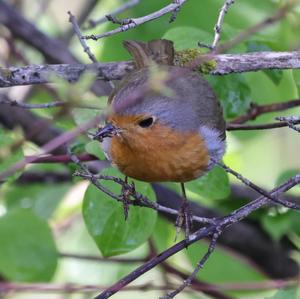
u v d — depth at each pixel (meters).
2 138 10.02
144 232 10.49
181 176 10.54
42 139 12.59
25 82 10.46
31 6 16.14
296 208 8.89
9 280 11.70
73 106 7.14
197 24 13.49
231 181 14.59
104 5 15.07
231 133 13.94
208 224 10.42
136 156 10.28
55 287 11.09
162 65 10.64
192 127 10.40
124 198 9.88
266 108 11.63
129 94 9.77
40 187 14.15
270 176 15.12
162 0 13.73
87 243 14.14
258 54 10.45
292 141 15.12
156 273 14.54
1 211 14.18
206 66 10.55
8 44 14.01
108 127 10.10
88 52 10.64
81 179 11.16
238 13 13.31
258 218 13.83
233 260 13.62
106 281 13.92
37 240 11.61
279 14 8.41
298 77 11.09
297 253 14.38
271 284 11.51
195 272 8.72
